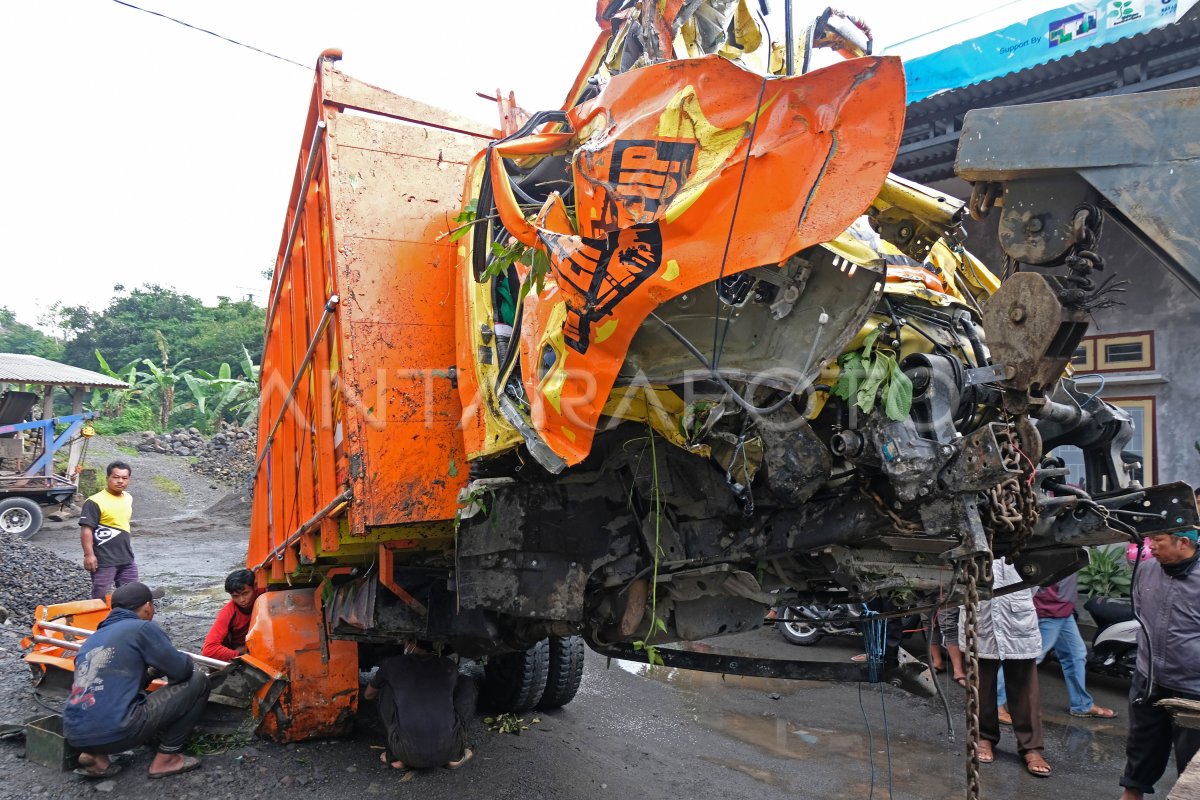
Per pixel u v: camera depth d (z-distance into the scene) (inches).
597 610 135.7
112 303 2066.9
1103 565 278.7
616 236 92.6
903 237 114.8
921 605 109.0
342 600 181.8
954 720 231.1
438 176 164.2
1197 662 154.9
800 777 187.3
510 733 207.2
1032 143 79.0
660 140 93.7
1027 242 82.6
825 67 80.1
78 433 724.0
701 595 129.6
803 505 107.7
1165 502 120.2
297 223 190.4
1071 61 271.1
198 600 403.5
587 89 137.8
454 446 151.4
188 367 1824.6
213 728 191.0
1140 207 71.8
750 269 88.7
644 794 172.7
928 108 307.1
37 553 406.0
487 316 136.4
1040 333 81.7
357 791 165.9
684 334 97.5
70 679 206.8
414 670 180.4
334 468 158.6
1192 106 69.8
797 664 135.0
